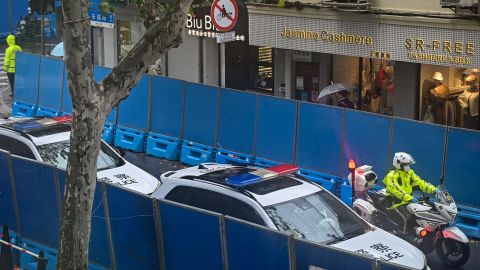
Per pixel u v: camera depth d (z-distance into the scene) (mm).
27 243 13555
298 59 23406
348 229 11914
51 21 37250
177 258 11273
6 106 28062
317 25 21344
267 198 11875
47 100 24172
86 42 9383
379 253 11352
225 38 18266
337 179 17203
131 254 11844
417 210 13664
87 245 9906
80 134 9586
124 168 15961
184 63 26781
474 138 15172
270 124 18375
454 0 18000
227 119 19344
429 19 19016
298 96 23688
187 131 20453
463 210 15414
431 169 15758
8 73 29125
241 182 11945
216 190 12141
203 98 19875
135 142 21641
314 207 12023
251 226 10336
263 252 10297
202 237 10914
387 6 19906
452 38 18719
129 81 9953
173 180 12672
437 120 20438
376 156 16500
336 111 17078
